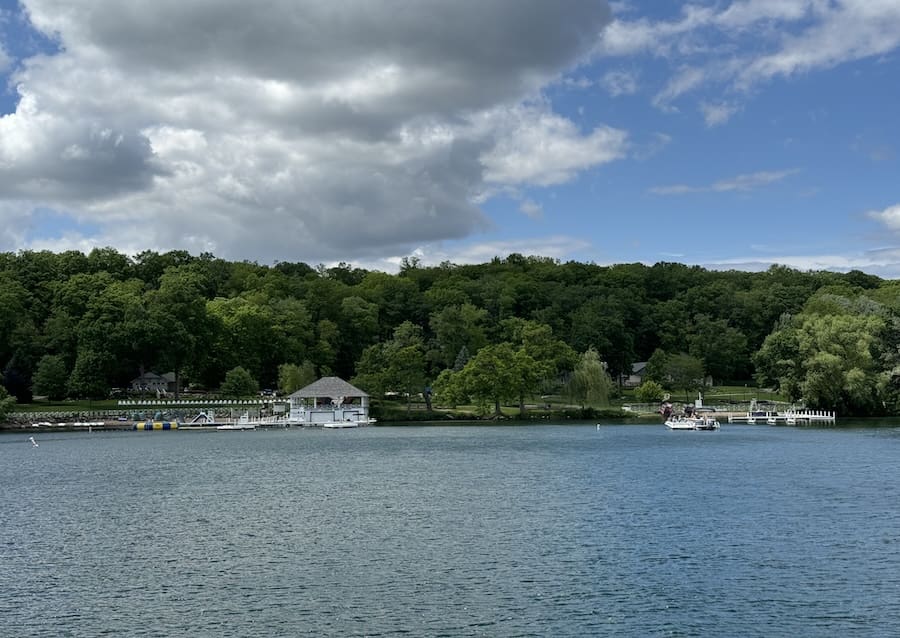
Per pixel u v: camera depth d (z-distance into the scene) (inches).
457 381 7352.4
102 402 7554.1
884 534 2139.5
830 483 3073.3
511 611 1525.6
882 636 1389.0
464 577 1754.4
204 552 2004.2
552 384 7839.6
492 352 7450.8
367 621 1475.1
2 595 1657.2
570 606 1551.4
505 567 1830.7
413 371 7760.8
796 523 2289.6
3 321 7416.3
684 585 1681.8
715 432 5920.3
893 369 6565.0
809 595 1611.7
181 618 1503.4
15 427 6589.6
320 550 2011.6
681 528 2231.8
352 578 1754.4
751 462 3836.1
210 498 2839.6
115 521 2416.3
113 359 7249.0
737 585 1679.4
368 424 7229.3
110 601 1610.5
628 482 3152.1
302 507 2632.9
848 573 1764.3
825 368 6584.6
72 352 7504.9
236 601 1601.9
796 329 7386.8
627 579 1727.4
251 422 6914.4
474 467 3732.8
